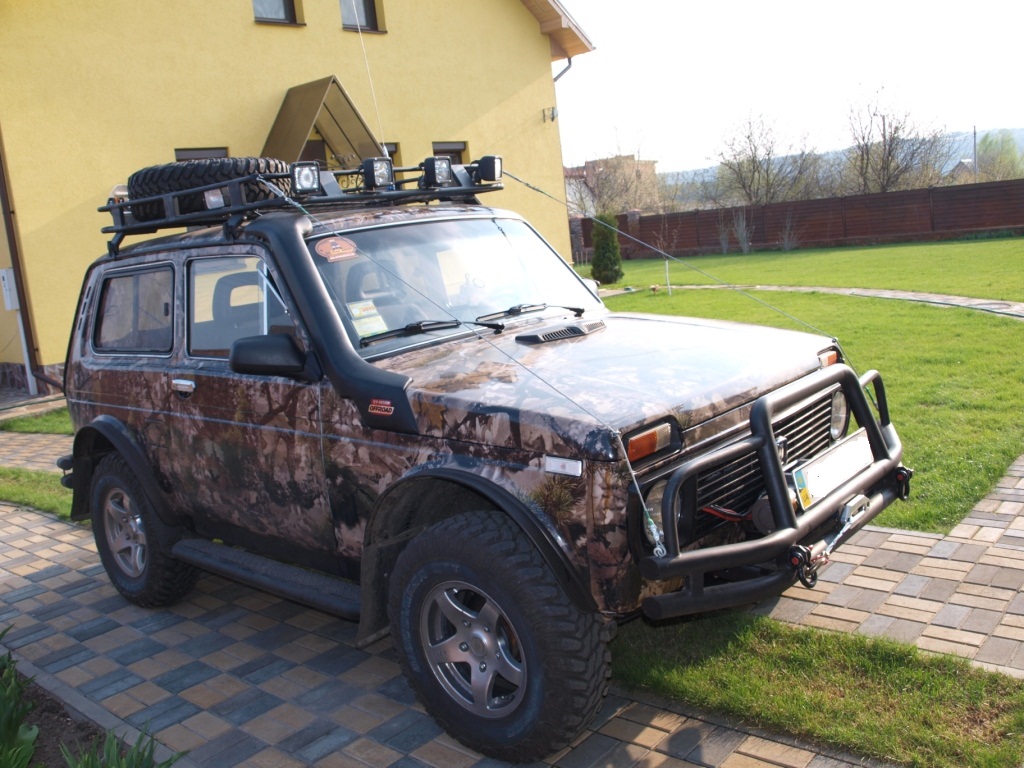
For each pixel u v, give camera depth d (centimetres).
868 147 3681
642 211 4447
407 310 399
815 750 314
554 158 2077
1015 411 688
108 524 528
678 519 312
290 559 430
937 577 431
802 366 378
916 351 952
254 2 1565
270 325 401
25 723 381
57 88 1318
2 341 1445
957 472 564
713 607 305
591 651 305
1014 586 413
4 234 1324
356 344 373
